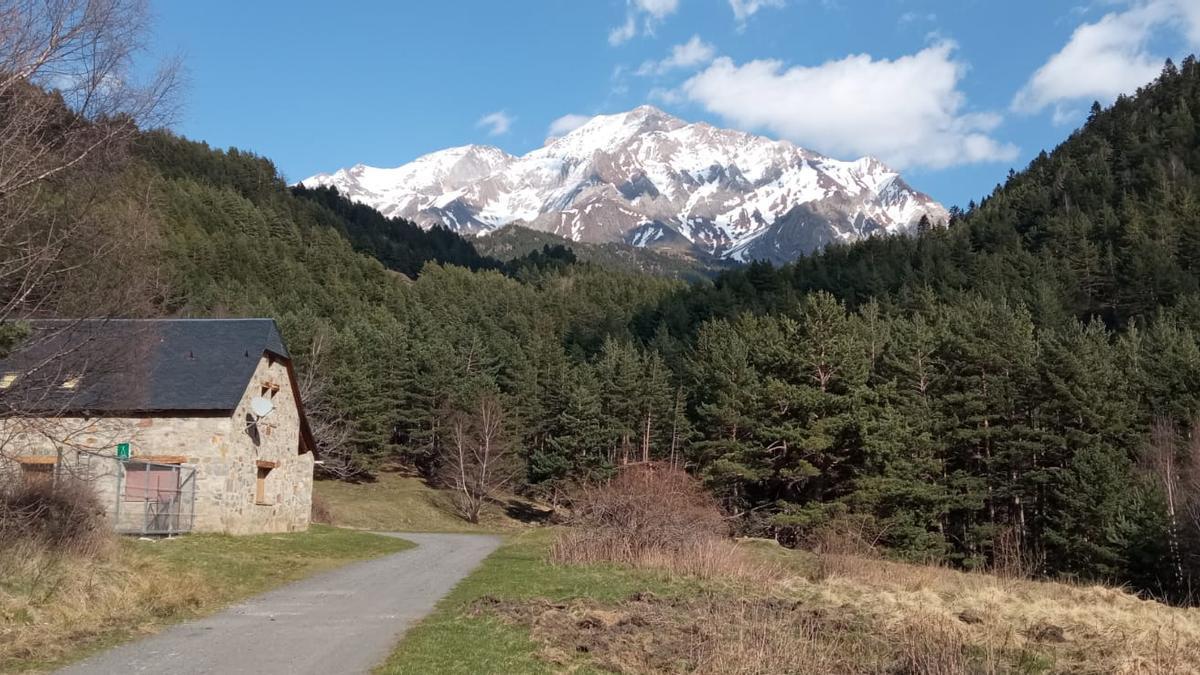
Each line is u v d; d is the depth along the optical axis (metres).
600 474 55.00
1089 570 38.16
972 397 46.09
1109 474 38.84
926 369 49.97
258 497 27.89
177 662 9.20
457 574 18.73
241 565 18.61
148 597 12.72
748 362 53.97
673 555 21.09
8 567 11.77
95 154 13.77
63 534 13.79
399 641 10.55
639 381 63.38
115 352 15.20
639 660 9.98
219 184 133.75
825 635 12.22
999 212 131.12
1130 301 85.81
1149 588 35.56
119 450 23.08
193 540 22.48
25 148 12.69
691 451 48.00
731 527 35.75
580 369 68.94
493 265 198.38
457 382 68.06
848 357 43.81
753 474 42.06
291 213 141.88
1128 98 169.88
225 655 9.58
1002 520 46.66
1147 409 47.75
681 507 23.22
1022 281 90.94
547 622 12.03
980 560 40.50
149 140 15.03
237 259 91.19
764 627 11.26
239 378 25.84
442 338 76.44
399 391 66.50
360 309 90.38
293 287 88.94
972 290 86.88
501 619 12.19
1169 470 39.12
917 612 13.93
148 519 22.77
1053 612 15.27
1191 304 71.94
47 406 14.68
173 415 24.84
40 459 21.06
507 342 82.75
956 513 47.41
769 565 21.14
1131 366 53.28
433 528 52.00
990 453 47.31
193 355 26.66
